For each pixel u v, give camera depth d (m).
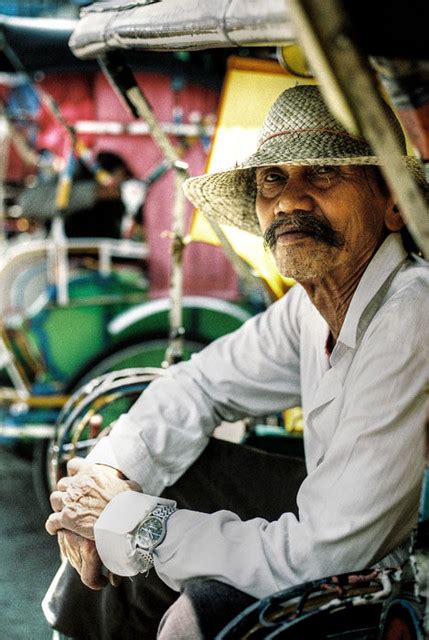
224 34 1.33
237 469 1.95
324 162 1.50
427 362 1.44
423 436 1.43
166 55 3.58
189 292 3.87
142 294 3.78
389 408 1.44
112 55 1.97
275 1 1.19
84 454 2.65
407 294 1.51
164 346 3.72
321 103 1.59
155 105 3.73
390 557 1.56
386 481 1.42
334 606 1.30
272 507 1.91
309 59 1.00
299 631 1.30
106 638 1.80
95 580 1.70
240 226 2.04
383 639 1.29
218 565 1.45
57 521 1.73
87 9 1.92
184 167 2.21
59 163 4.29
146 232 3.88
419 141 1.56
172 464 1.91
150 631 1.77
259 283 2.28
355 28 1.02
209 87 3.73
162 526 1.55
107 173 3.91
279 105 1.64
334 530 1.40
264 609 1.31
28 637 2.71
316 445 1.71
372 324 1.53
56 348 3.69
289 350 1.96
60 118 3.48
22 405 3.65
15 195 4.65
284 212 1.59
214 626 1.40
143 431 1.87
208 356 2.02
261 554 1.44
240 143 2.21
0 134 4.40
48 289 3.71
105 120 3.82
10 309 3.70
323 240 1.57
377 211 1.61
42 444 3.63
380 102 1.01
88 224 4.02
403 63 1.13
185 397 1.96
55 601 1.83
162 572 1.53
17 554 3.31
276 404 2.03
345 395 1.60
